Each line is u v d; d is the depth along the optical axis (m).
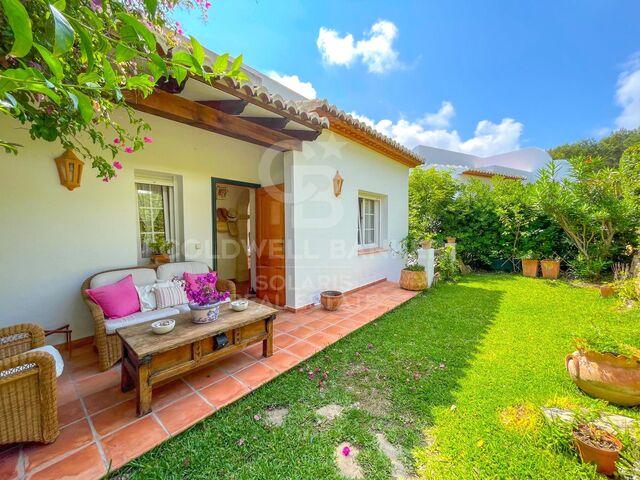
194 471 1.59
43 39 1.18
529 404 2.13
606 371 2.15
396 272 7.02
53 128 1.76
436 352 3.05
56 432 1.74
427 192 9.02
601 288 5.16
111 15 1.42
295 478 1.55
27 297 2.83
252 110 3.09
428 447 1.77
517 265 7.81
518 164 17.59
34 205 2.84
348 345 3.25
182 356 2.23
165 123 3.84
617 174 5.89
